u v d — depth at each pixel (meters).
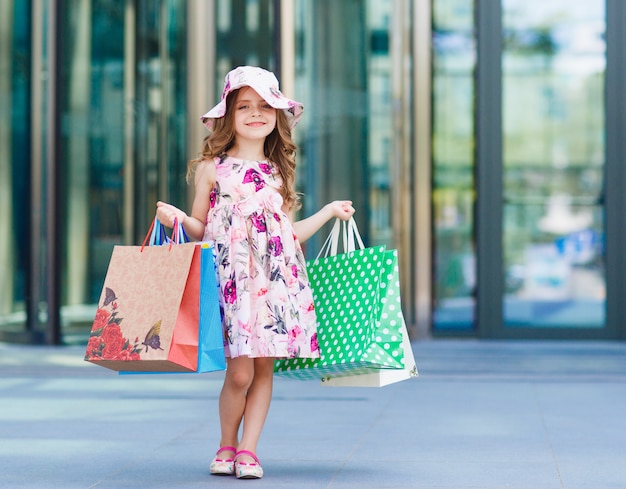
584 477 5.84
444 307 14.92
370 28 13.91
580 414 8.45
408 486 5.57
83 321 14.30
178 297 5.40
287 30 13.66
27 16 14.28
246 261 5.76
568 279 14.65
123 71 14.22
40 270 14.25
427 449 6.82
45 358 12.65
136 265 5.60
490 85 14.66
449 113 14.80
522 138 14.65
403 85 13.88
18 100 14.40
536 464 6.26
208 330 5.50
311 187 13.86
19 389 10.12
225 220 5.84
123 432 7.55
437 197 14.84
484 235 14.70
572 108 14.58
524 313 14.70
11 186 14.48
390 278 5.80
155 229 6.02
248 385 5.88
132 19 14.22
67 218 14.32
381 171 13.93
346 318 5.86
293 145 6.14
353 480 5.75
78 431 7.60
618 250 14.52
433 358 12.52
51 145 14.20
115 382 10.66
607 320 14.55
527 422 8.04
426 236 14.67
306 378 6.27
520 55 14.64
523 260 14.70
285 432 7.56
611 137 14.48
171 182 14.08
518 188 14.68
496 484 5.63
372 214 13.95
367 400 9.34
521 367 11.75
